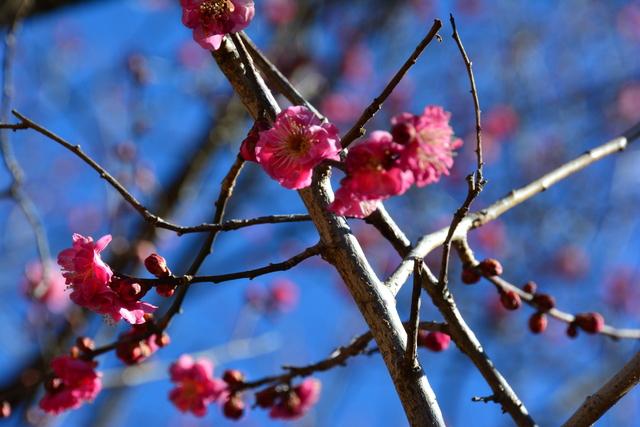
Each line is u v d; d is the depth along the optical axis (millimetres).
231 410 5113
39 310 8094
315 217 3539
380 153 3098
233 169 4027
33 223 6043
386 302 3402
